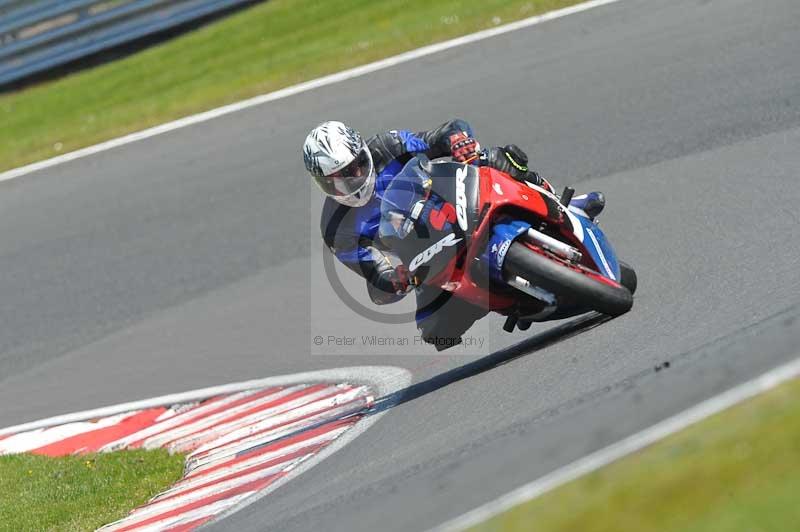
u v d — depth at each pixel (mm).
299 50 52875
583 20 45594
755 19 40094
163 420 28328
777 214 25219
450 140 20062
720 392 12500
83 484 24953
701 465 10625
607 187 31906
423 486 13711
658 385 14039
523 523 10781
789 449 10352
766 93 33969
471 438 16281
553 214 19531
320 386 26594
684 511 10070
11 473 27281
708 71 37094
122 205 43312
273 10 58719
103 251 40344
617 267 20281
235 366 30188
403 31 51094
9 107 58625
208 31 59000
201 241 38750
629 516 10281
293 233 37438
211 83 52312
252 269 36062
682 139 33156
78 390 32156
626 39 42250
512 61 43781
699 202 28203
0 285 40312
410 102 43031
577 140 35812
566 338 21047
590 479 11172
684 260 24375
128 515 21422
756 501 9852
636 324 20031
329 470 18438
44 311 37812
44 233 43125
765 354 13477
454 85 43281
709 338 17297
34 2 59812
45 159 49875
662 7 44344
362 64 48562
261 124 46219
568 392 16969
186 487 22016
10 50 60656
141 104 52719
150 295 36625
